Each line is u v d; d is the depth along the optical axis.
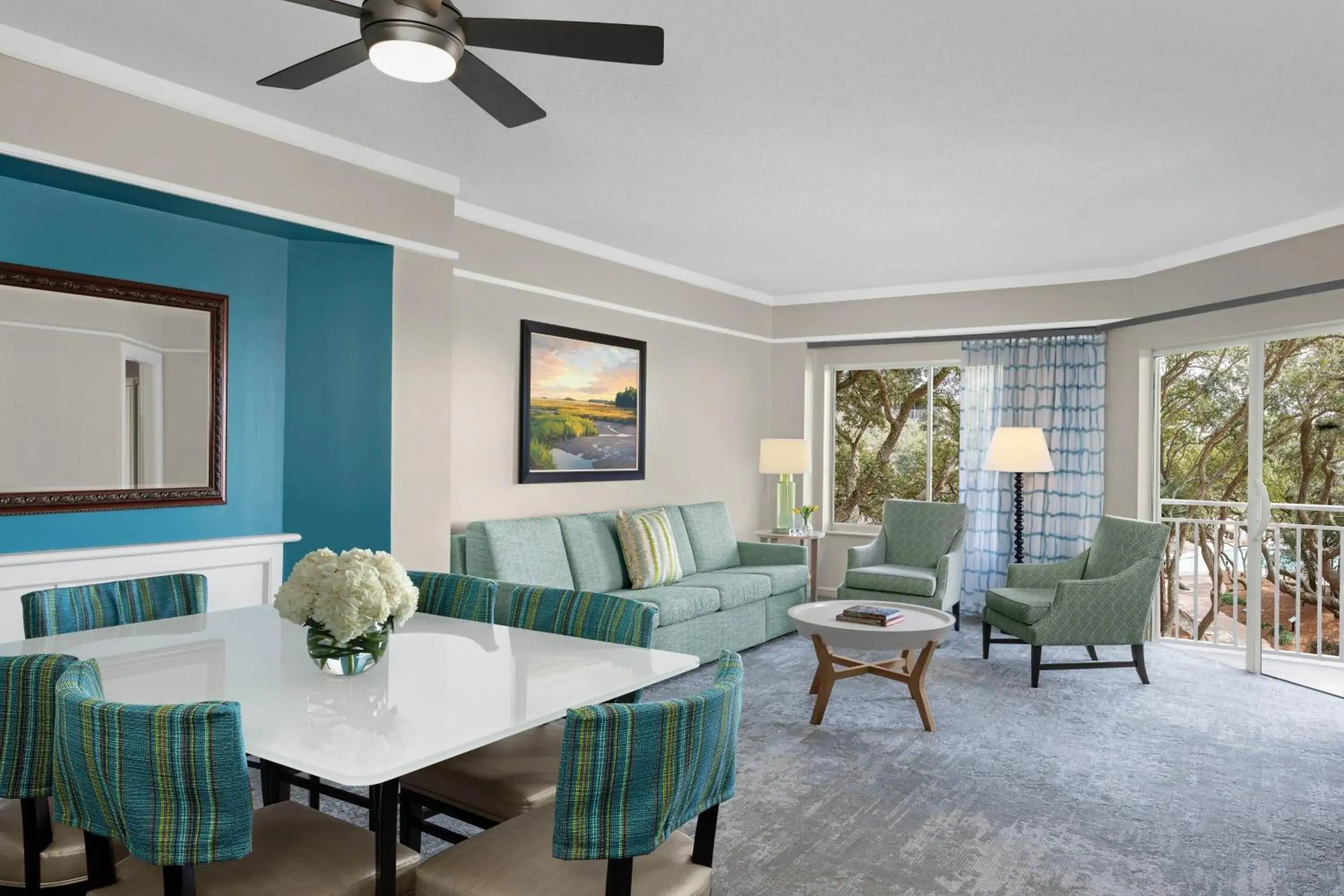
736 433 7.12
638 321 6.10
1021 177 4.25
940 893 2.56
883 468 7.45
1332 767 3.63
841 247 5.72
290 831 1.84
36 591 2.83
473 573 4.65
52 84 2.99
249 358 3.99
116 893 1.59
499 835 1.82
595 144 3.87
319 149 3.79
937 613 4.41
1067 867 2.73
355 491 4.12
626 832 1.46
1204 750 3.83
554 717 1.79
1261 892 2.59
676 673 2.14
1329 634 5.50
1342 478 5.27
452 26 2.08
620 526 5.41
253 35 2.92
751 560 6.50
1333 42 2.86
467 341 4.91
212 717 1.40
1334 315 4.75
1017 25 2.76
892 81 3.17
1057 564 5.59
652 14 2.70
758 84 3.22
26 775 1.70
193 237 3.77
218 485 3.86
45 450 3.33
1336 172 4.15
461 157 4.09
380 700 1.86
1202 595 6.15
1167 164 4.04
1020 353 6.63
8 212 3.21
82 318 3.43
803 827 3.01
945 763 3.64
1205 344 5.67
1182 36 2.83
